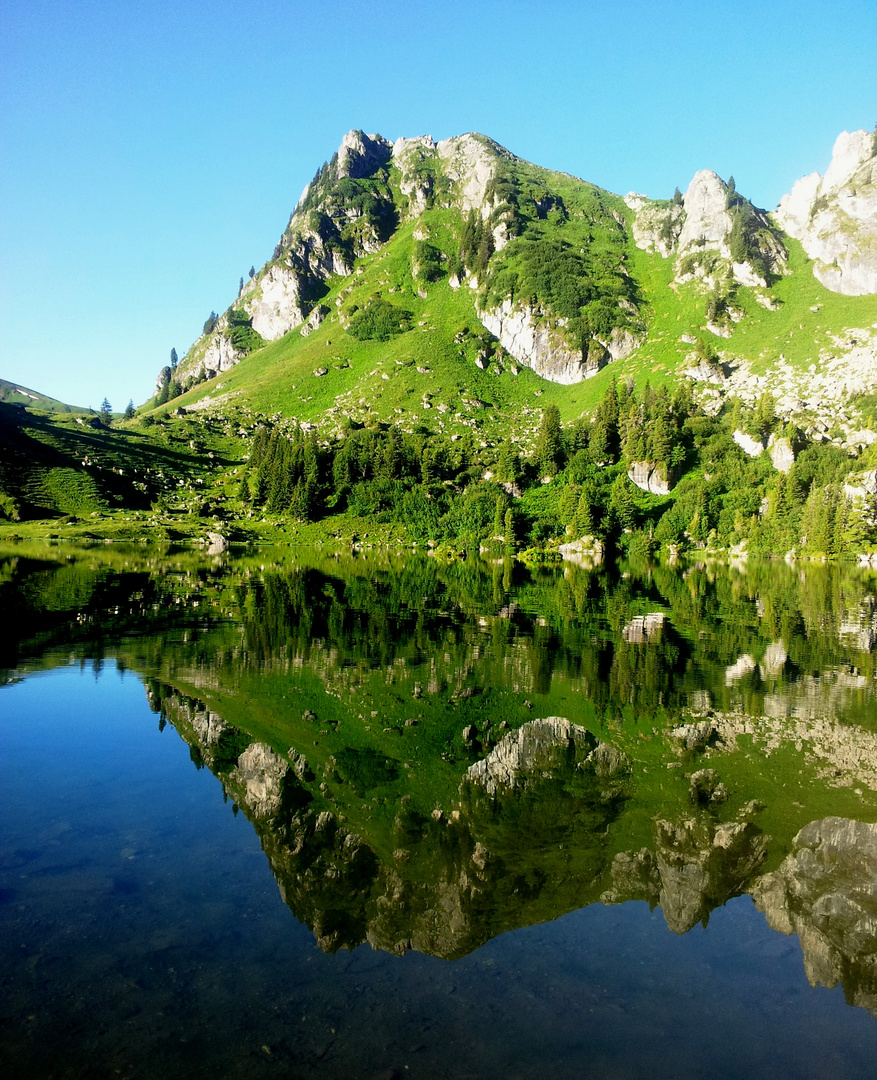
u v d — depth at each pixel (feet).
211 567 301.02
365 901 44.24
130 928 39.68
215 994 34.45
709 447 542.57
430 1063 30.40
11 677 97.76
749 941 41.24
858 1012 35.17
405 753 71.41
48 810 55.57
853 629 157.28
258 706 85.51
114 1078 28.53
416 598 204.33
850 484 456.86
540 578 292.20
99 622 144.25
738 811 59.88
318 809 57.67
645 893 46.55
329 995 34.88
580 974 37.55
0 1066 28.96
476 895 45.42
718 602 209.15
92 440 647.97
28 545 405.18
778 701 92.79
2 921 39.60
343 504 567.18
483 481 553.23
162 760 67.62
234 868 47.39
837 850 53.11
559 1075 30.01
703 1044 32.42
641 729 80.74
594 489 490.49
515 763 69.67
